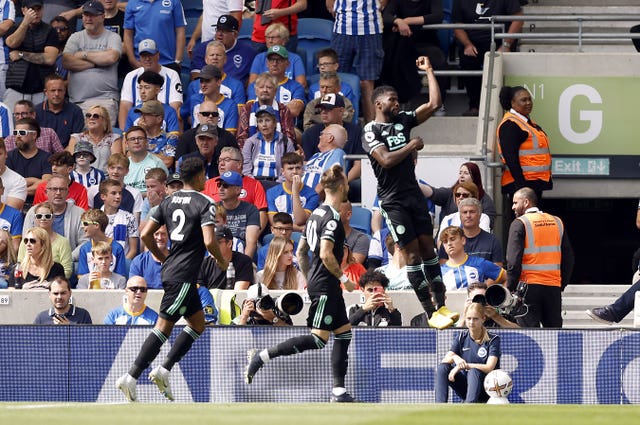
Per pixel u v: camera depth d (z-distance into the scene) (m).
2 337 39.16
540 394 38.31
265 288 39.88
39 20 56.62
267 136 50.69
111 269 44.03
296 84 54.38
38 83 56.56
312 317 36.69
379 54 56.44
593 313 42.38
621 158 55.16
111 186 47.00
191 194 34.91
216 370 38.94
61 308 40.91
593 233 68.62
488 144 53.06
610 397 38.44
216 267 42.28
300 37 60.44
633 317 45.72
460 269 42.41
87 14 56.75
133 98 55.41
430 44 58.72
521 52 56.41
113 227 46.78
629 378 38.50
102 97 57.00
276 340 38.75
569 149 55.31
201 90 53.62
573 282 68.75
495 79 55.06
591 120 55.28
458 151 53.44
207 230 34.41
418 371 38.47
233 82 55.19
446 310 33.62
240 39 61.34
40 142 52.12
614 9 62.62
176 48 59.28
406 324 41.50
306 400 38.94
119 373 38.91
